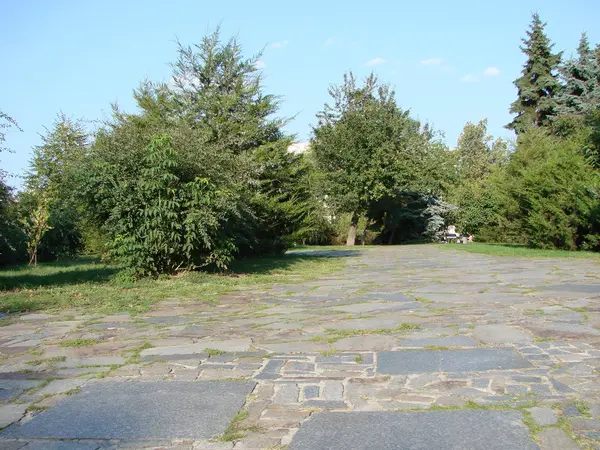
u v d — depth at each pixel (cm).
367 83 3347
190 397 404
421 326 615
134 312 754
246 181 1344
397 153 3284
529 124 3484
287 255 1956
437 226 3809
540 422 337
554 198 1767
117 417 369
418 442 317
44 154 2386
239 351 531
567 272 1108
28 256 2020
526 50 4000
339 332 598
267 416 365
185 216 1080
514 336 551
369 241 3978
